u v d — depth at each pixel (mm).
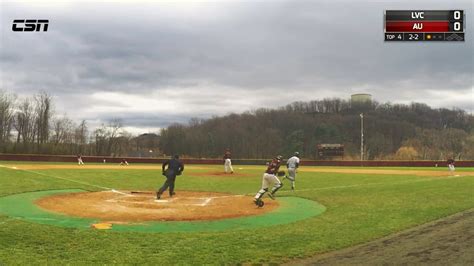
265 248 8445
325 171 39875
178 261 7457
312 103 131500
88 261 7340
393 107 130875
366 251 8258
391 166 55281
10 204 13195
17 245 8164
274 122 115562
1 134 70875
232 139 103812
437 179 24828
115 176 27250
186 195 17641
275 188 15438
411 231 9930
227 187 21469
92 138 83250
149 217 11805
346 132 114750
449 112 127062
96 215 11906
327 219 11656
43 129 74938
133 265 7176
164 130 103312
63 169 33531
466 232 9625
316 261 7645
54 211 12336
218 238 9211
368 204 14211
